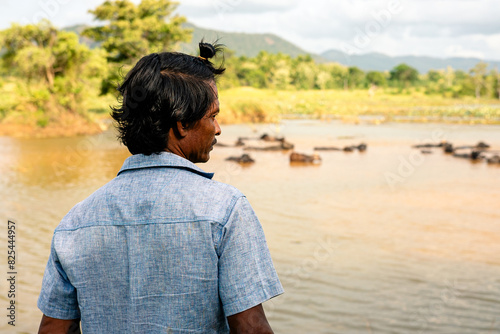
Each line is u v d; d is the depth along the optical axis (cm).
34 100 3178
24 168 1734
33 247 766
